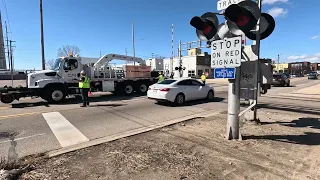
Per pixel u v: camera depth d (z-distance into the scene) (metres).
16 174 3.50
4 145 5.16
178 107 10.48
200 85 12.39
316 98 13.80
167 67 44.47
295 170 3.69
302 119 7.43
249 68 6.62
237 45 4.86
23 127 6.75
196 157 4.25
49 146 5.07
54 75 12.71
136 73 17.62
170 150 4.62
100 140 5.45
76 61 13.57
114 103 11.84
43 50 21.83
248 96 6.77
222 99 13.34
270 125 6.61
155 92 11.08
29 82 11.81
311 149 4.63
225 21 5.40
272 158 4.18
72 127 6.77
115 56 17.41
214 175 3.54
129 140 5.34
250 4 4.55
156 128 6.41
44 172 3.66
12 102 12.45
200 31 5.85
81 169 3.77
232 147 4.77
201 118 7.78
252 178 3.44
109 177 3.50
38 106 10.95
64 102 12.45
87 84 10.74
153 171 3.69
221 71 5.20
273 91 19.34
